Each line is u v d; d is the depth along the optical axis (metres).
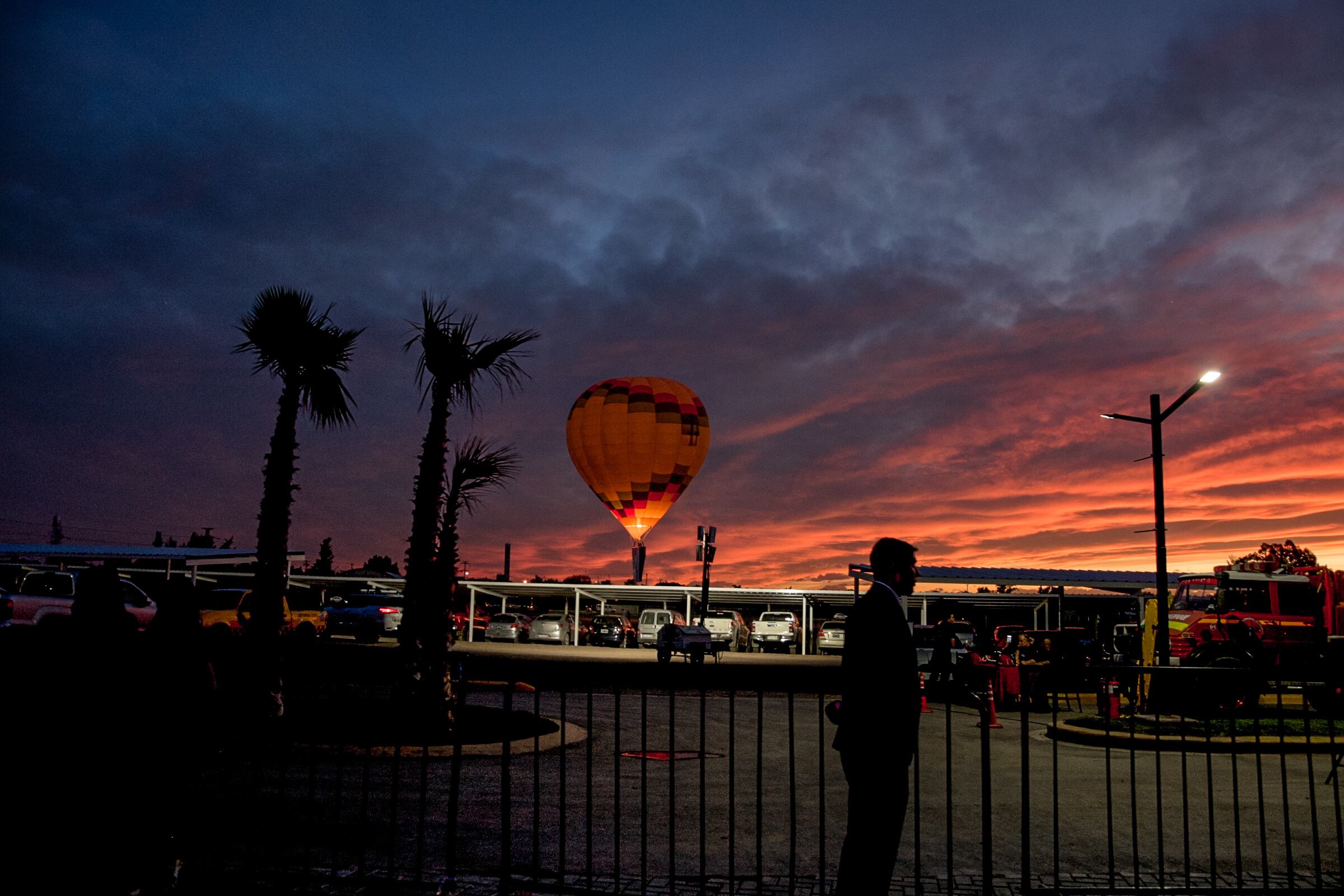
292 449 13.67
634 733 14.64
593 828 8.21
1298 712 14.34
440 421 13.56
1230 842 8.37
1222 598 23.47
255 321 13.57
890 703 5.44
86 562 39.03
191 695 5.77
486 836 7.81
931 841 8.16
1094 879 7.02
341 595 58.12
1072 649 21.16
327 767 10.39
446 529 13.73
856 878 5.34
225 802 7.93
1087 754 13.80
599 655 40.00
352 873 6.50
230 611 30.91
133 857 5.55
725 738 14.59
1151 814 9.41
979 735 16.33
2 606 19.30
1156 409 20.61
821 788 6.29
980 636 26.72
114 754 5.50
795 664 37.00
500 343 13.60
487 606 65.75
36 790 5.47
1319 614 23.20
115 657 5.55
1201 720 16.47
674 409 41.84
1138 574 46.78
